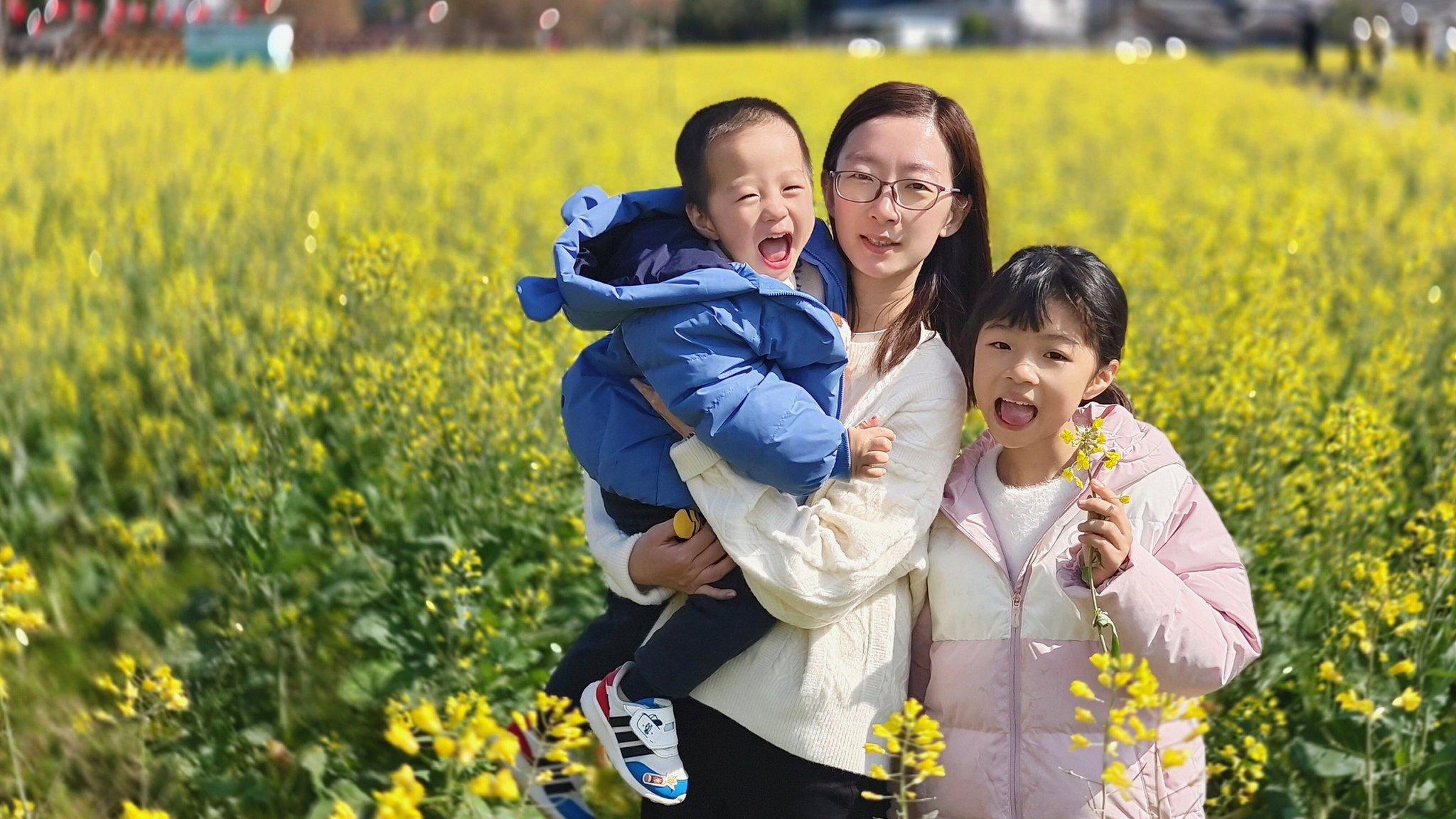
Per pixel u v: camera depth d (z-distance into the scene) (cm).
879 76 2739
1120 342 260
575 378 278
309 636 401
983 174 277
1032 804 257
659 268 257
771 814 266
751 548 253
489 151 1050
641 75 2547
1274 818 321
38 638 441
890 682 264
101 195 780
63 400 559
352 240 494
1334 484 390
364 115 1313
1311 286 641
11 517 494
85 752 376
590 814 297
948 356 269
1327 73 3884
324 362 479
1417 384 503
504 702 362
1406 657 337
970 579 265
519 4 3778
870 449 252
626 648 283
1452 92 2655
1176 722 259
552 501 407
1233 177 1192
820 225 283
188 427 506
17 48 1488
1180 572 263
